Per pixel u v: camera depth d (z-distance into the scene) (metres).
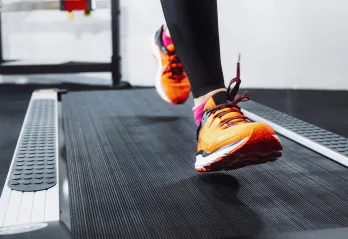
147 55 3.20
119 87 3.07
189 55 1.11
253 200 1.04
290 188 1.12
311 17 3.09
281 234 0.86
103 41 3.24
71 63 2.96
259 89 3.15
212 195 1.07
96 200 1.04
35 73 2.91
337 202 1.03
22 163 1.27
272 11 3.09
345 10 3.06
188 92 1.86
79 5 2.79
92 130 1.69
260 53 3.15
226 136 1.03
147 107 2.10
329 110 2.48
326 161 1.34
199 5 1.06
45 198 1.03
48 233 0.81
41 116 1.87
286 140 1.58
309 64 3.16
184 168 1.27
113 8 2.95
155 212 0.97
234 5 3.07
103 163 1.31
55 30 3.23
